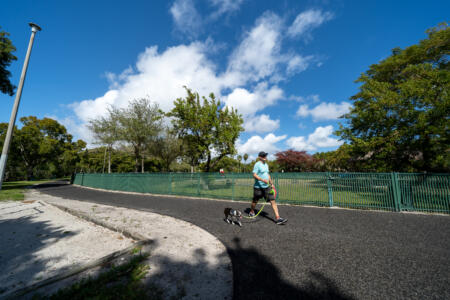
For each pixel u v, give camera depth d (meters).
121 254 3.19
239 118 16.61
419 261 2.76
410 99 7.86
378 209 6.13
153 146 20.33
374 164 8.97
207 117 15.13
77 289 2.15
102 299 1.97
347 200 6.55
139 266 2.73
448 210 5.37
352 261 2.82
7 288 2.23
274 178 7.86
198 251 3.33
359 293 2.09
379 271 2.53
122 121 19.39
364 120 9.09
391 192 6.04
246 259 2.98
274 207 4.85
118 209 7.06
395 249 3.18
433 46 11.47
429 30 11.91
